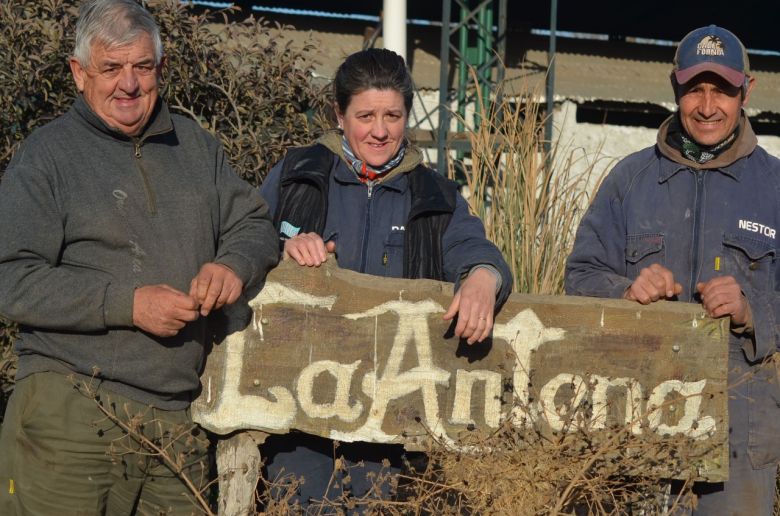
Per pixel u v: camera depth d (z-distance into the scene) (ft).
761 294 8.86
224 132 14.73
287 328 8.48
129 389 7.67
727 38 9.00
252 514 8.39
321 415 8.51
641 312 8.77
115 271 7.55
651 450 8.37
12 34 13.41
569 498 8.57
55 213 7.43
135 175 7.69
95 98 7.59
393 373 8.57
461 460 8.41
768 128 30.76
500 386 8.67
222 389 8.39
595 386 8.73
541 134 16.10
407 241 8.91
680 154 9.37
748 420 8.97
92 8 7.54
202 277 7.50
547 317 8.73
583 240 9.62
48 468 7.58
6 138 13.44
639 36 35.32
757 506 8.95
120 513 8.09
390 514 8.63
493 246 8.55
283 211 9.05
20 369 7.77
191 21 14.32
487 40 27.89
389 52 8.84
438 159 23.98
